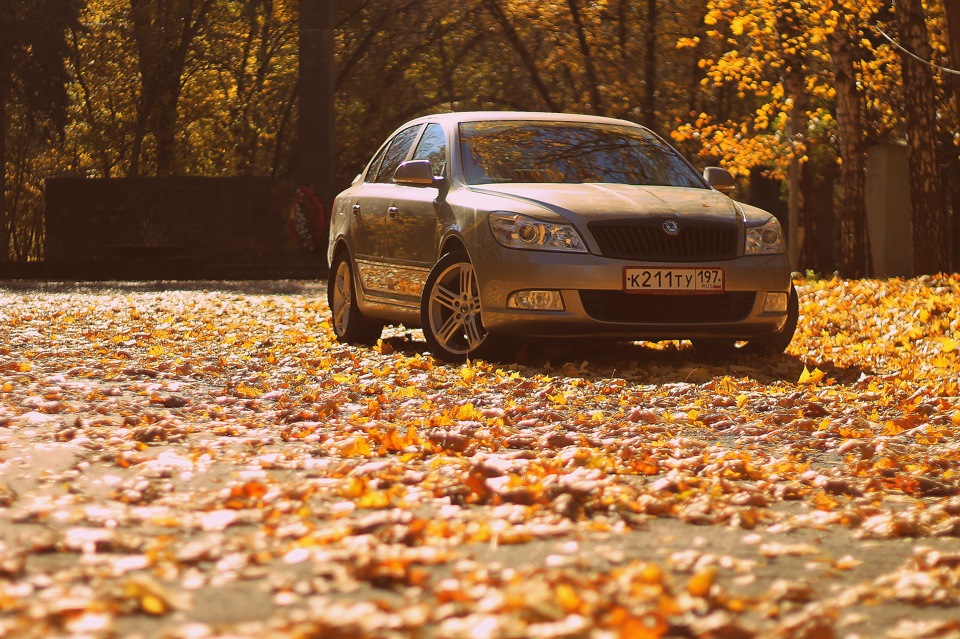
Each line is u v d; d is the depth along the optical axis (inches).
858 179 820.0
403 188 419.2
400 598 118.6
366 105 1736.0
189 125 1887.3
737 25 835.4
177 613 112.7
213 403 283.6
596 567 135.9
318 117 1483.8
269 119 1827.0
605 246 349.1
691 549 147.2
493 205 362.3
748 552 146.3
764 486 190.2
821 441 239.1
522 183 382.3
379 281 423.8
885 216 1250.0
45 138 1658.5
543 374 343.9
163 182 1550.2
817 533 158.7
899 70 939.3
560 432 240.8
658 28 1393.9
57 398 288.0
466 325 371.6
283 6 1771.7
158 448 218.4
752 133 1296.8
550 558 136.7
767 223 372.8
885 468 206.4
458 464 199.2
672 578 130.1
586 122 426.0
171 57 1728.6
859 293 555.5
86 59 1847.9
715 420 266.4
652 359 383.2
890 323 460.1
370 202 437.4
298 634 100.2
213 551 138.4
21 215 2625.5
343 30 1722.4
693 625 108.9
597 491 173.9
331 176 1499.8
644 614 108.9
